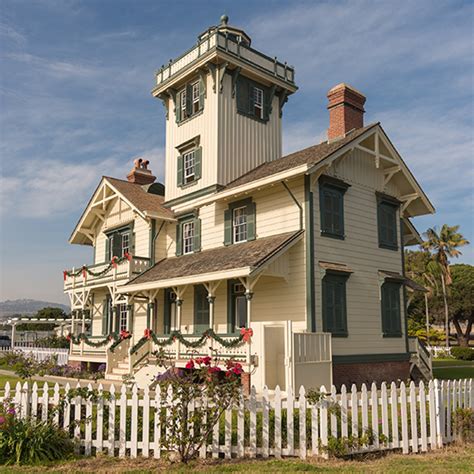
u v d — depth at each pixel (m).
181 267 19.55
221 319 19.23
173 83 23.59
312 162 16.52
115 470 7.29
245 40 24.09
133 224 24.52
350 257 18.09
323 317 16.45
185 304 21.23
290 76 24.31
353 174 18.98
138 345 19.28
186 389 7.77
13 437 7.84
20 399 8.74
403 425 8.59
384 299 19.12
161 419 7.80
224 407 7.88
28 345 39.62
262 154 22.95
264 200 18.39
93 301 27.44
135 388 8.24
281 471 7.14
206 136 21.83
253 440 8.02
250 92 22.91
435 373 24.77
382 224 19.95
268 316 17.34
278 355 14.90
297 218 17.03
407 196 20.98
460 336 66.75
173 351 18.12
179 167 23.19
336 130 20.84
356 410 8.21
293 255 16.88
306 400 8.17
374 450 8.27
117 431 8.46
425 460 7.98
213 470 7.23
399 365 19.25
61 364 26.02
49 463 7.68
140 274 21.86
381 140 19.44
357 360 17.33
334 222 17.67
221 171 21.14
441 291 61.09
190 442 7.72
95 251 28.16
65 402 8.51
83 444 8.34
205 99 22.11
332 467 7.36
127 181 27.52
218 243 20.42
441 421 9.12
